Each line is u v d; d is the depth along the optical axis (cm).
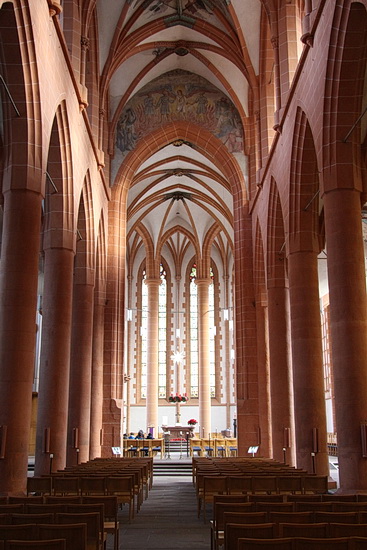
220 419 4688
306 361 1872
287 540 558
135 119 3069
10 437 1281
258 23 2533
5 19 1287
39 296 3562
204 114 3058
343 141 1507
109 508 916
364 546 561
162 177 3772
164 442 3631
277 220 2403
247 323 2847
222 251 4928
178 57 2964
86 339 2319
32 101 1402
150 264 4397
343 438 1370
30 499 919
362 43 1433
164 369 4822
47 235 1842
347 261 1446
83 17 2016
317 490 1243
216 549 834
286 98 2094
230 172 3025
